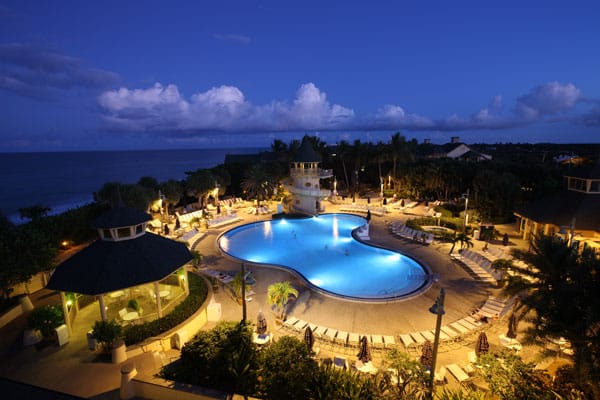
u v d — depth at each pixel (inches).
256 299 815.7
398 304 787.4
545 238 586.9
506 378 451.2
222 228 1533.0
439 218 1481.3
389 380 468.8
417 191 2018.9
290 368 474.3
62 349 589.0
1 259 634.8
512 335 607.2
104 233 661.3
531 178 1752.0
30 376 520.7
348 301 803.4
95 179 5610.2
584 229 995.3
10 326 665.0
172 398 472.4
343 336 643.5
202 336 533.0
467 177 1847.9
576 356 452.1
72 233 1171.9
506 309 731.4
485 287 874.8
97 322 567.2
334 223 1681.8
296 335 655.8
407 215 1738.4
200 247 1246.3
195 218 1572.3
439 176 1910.7
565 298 474.6
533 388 443.8
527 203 1369.3
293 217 1732.3
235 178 2534.5
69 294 657.6
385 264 1113.4
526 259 595.5
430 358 532.1
